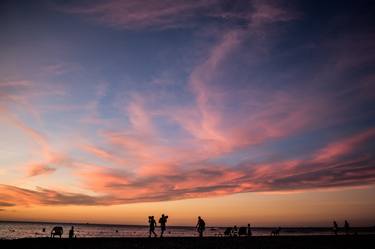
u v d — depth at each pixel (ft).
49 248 75.20
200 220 122.21
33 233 325.01
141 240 100.58
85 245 83.30
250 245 104.06
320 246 112.37
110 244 87.30
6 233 304.71
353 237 152.46
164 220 110.52
